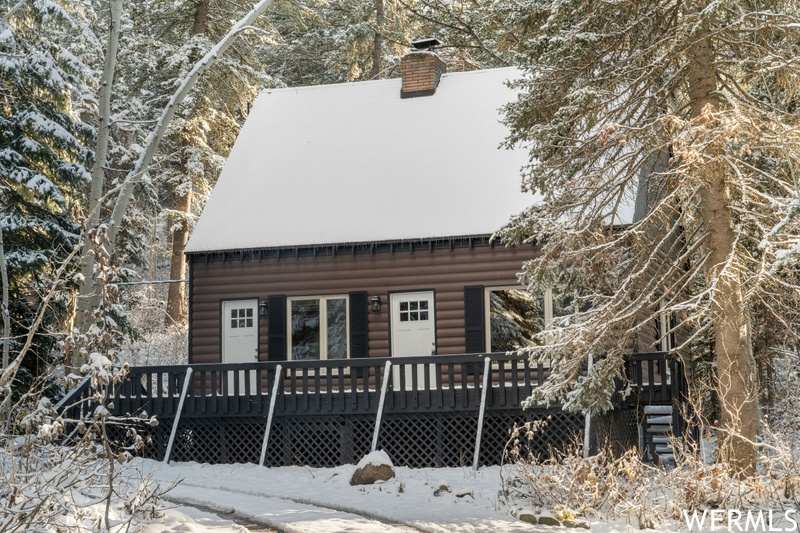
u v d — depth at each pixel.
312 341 19.89
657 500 11.17
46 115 19.95
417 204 20.03
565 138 13.53
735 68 14.26
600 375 13.13
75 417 15.71
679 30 12.48
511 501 11.35
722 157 11.97
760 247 10.79
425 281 19.36
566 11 13.52
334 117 23.25
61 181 19.69
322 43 40.03
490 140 21.39
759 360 17.61
